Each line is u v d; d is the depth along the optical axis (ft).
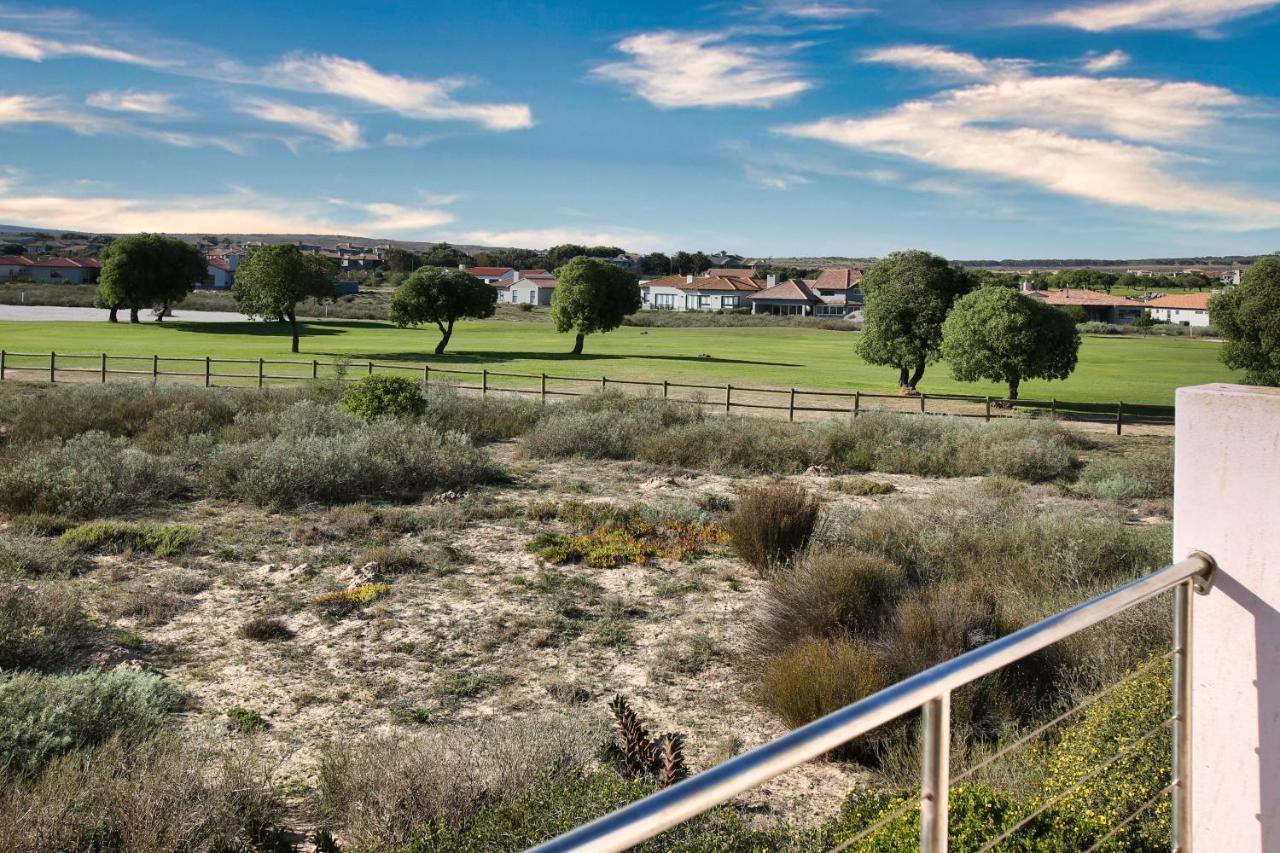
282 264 194.29
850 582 36.81
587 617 41.14
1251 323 123.13
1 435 79.56
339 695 32.58
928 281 138.62
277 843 20.39
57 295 411.13
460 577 46.44
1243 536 7.26
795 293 545.44
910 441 89.04
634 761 25.40
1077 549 45.98
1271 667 7.17
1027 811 14.79
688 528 55.88
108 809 21.24
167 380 133.18
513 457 80.84
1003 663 5.83
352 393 88.79
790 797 25.66
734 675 34.81
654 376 161.07
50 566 44.88
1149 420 121.19
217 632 38.45
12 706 26.63
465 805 22.30
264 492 60.08
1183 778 7.66
